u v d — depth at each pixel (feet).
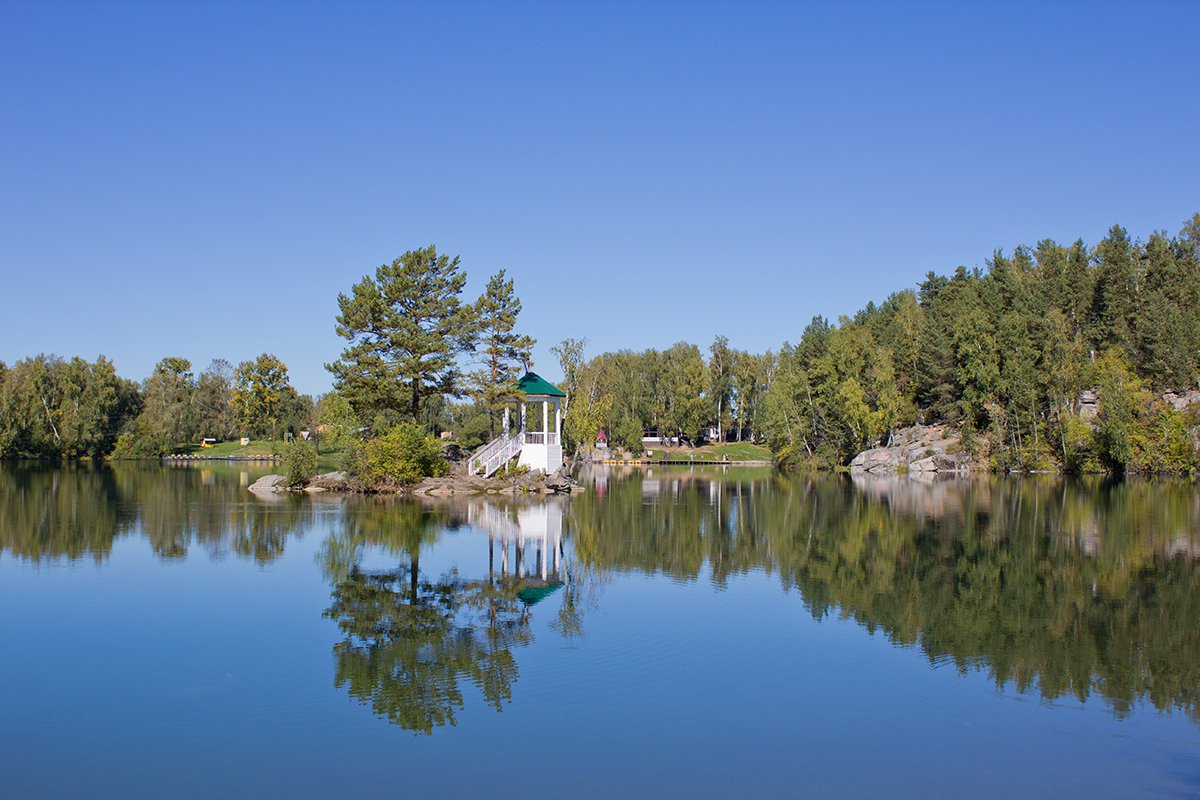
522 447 210.79
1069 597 82.99
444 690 53.57
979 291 346.95
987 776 42.09
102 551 103.35
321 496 180.04
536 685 54.70
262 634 65.92
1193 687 55.93
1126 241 325.01
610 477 291.38
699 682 55.72
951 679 57.06
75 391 362.12
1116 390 263.90
